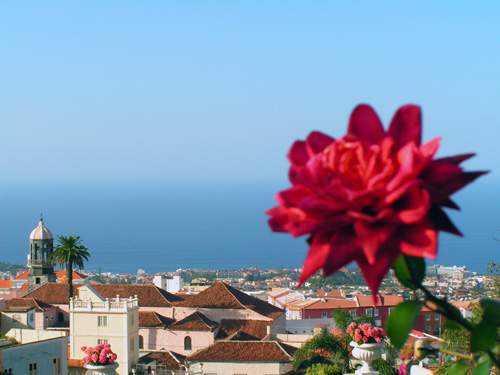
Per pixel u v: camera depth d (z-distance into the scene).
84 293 112.38
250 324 118.38
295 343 112.56
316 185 3.71
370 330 25.83
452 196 3.81
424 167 3.67
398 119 3.81
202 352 101.81
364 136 3.88
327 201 3.58
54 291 130.88
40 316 123.31
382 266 3.59
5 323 120.44
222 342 102.75
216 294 122.94
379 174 3.61
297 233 3.61
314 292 181.38
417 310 4.00
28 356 69.00
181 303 122.12
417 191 3.56
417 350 5.52
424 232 3.58
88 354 46.44
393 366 29.77
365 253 3.56
